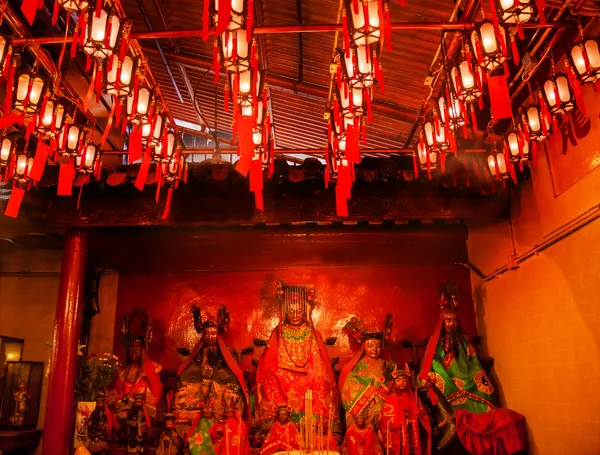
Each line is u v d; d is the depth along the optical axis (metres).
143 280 10.71
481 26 5.26
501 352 9.37
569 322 7.20
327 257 10.81
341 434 8.79
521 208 8.57
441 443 8.31
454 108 6.24
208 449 8.35
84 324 10.21
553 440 7.59
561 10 5.87
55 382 8.45
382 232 10.85
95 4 4.92
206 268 10.77
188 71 10.16
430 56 7.75
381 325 10.46
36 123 6.21
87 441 8.55
